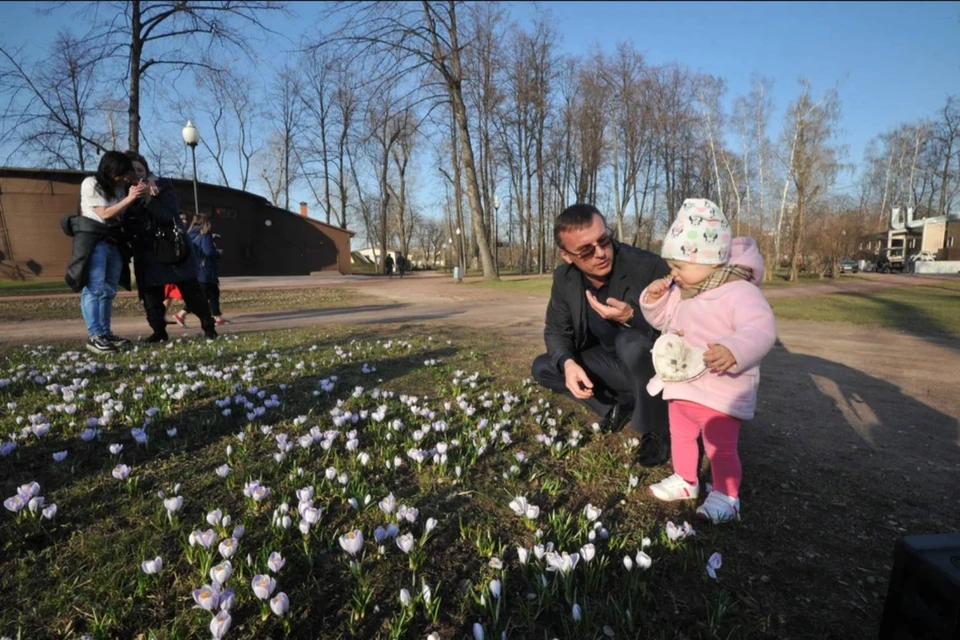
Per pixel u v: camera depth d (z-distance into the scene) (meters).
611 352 3.01
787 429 3.16
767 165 29.92
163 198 5.54
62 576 1.64
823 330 7.48
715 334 2.12
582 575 1.70
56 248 23.80
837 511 2.16
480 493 2.25
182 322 7.87
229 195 31.30
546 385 3.27
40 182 23.14
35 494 2.06
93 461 2.46
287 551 1.77
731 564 1.78
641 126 29.52
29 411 3.15
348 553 1.78
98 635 1.39
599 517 2.07
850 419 3.37
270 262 34.62
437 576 1.69
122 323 8.55
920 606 1.23
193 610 1.50
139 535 1.86
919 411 3.55
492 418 3.17
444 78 19.66
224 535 1.81
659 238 44.72
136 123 15.16
